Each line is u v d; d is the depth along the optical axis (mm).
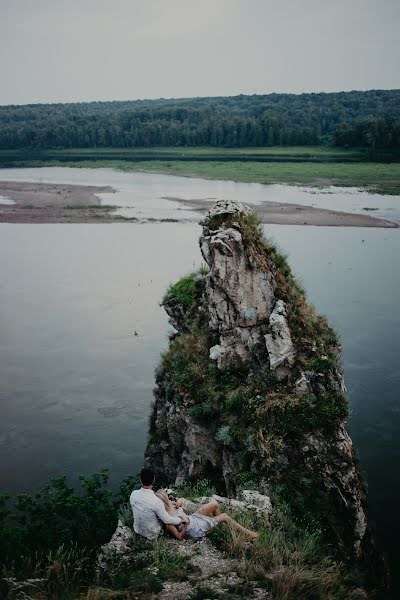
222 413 13922
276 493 12172
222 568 8461
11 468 20031
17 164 163000
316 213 72875
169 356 16141
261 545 8969
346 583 9641
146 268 47500
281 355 14031
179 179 120312
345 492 12883
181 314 17203
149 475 9367
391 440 20844
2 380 26797
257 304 14859
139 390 25766
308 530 11562
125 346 30781
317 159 149875
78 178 123812
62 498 12938
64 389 25891
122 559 8898
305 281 42812
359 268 47000
